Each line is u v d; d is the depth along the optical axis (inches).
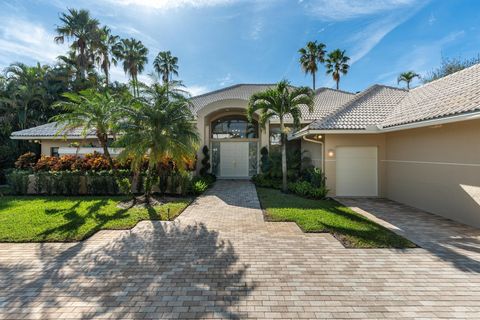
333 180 464.1
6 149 737.0
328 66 1224.2
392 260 202.5
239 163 762.2
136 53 1176.2
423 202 365.4
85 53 1068.5
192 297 153.9
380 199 444.5
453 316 137.0
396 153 428.8
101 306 145.5
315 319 135.3
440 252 217.2
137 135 376.5
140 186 480.4
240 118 772.0
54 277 177.2
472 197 287.1
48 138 624.7
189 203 409.7
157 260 203.5
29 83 893.8
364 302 149.3
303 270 187.0
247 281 172.1
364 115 462.3
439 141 334.6
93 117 407.5
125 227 280.1
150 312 140.3
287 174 566.3
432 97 409.4
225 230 277.4
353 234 257.4
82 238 247.0
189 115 415.5
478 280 172.4
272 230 277.1
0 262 199.9
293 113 478.3
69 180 474.3
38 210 353.1
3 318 136.5
